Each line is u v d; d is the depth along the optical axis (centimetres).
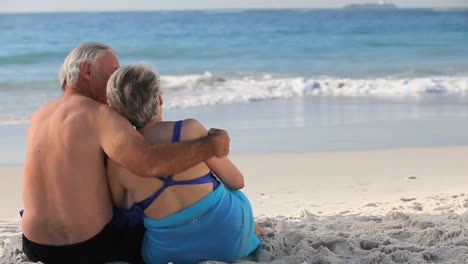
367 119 1152
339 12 5625
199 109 1282
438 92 1560
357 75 1983
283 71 2091
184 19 4466
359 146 902
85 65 363
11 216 553
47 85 1683
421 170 732
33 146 359
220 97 1449
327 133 1009
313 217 500
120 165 352
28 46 2814
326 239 411
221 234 359
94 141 349
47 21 4325
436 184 653
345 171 732
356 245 407
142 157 332
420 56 2500
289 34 3291
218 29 3475
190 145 336
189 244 360
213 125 1082
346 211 526
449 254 384
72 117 352
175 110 1265
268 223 464
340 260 370
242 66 2236
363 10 5528
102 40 3098
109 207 366
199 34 3238
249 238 376
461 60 2350
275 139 955
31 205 361
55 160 352
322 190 634
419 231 428
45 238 360
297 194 617
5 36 3288
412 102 1382
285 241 409
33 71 2045
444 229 425
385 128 1056
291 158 812
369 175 708
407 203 548
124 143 334
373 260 372
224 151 349
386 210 522
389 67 2167
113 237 370
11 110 1287
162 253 364
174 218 354
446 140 948
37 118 368
